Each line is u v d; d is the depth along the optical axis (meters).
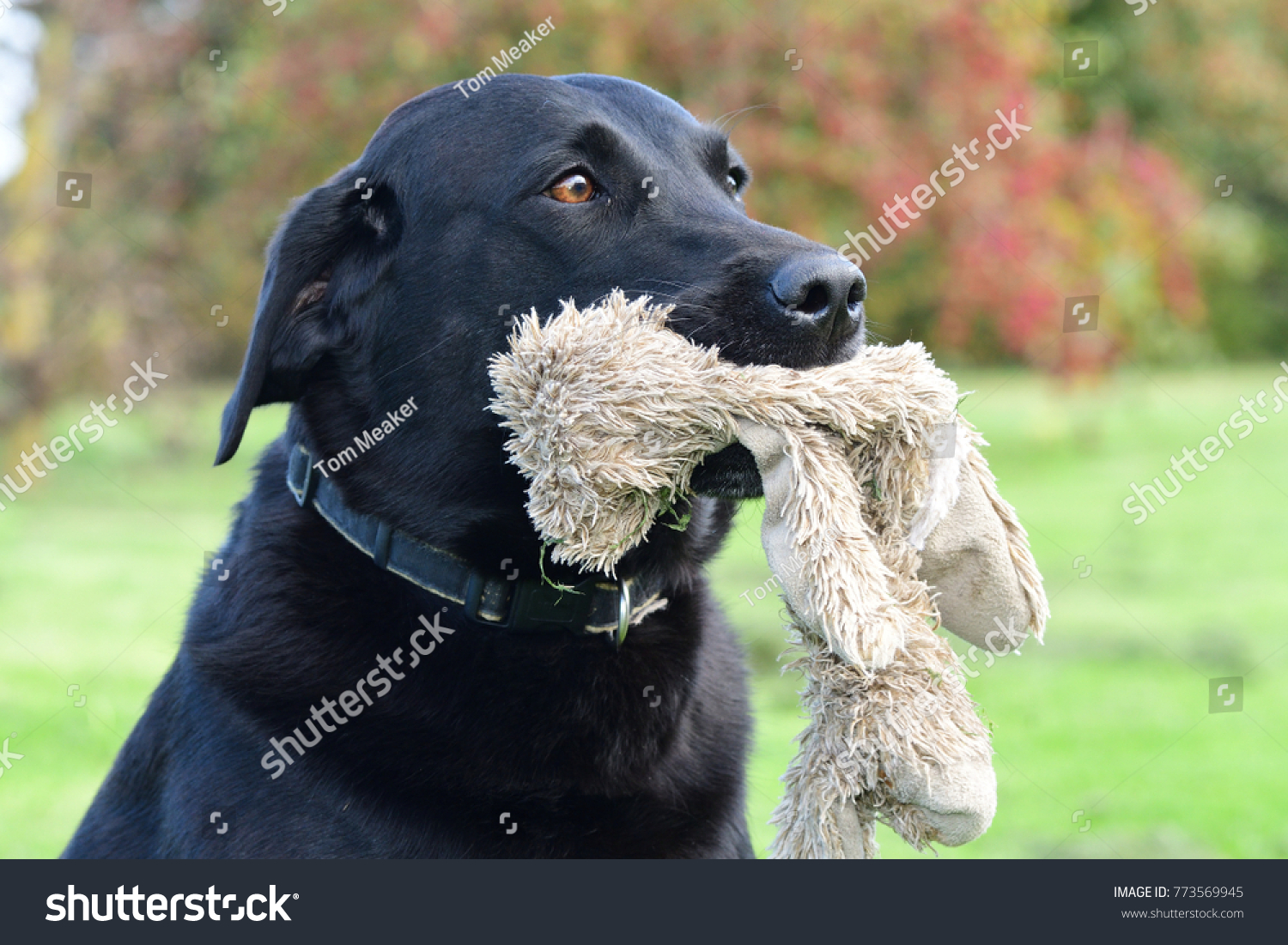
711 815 3.20
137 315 16.17
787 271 2.75
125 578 10.08
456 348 3.10
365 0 10.43
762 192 9.09
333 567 3.15
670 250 3.00
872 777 2.48
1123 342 16.06
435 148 3.17
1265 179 21.42
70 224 16.25
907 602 2.49
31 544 11.70
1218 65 19.11
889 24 9.62
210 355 17.69
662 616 3.27
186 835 3.01
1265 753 6.21
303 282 3.20
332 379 3.29
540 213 3.07
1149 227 14.20
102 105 16.02
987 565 2.60
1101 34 18.19
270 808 2.96
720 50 8.81
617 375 2.50
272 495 3.37
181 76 14.68
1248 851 4.91
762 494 2.76
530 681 3.03
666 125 3.35
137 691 6.85
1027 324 11.73
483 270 3.09
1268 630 8.84
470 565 3.06
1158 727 6.64
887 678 2.46
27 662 7.51
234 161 13.41
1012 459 16.25
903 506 2.56
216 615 3.27
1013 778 5.92
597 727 3.05
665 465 2.55
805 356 2.76
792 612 2.59
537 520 2.66
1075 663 8.06
